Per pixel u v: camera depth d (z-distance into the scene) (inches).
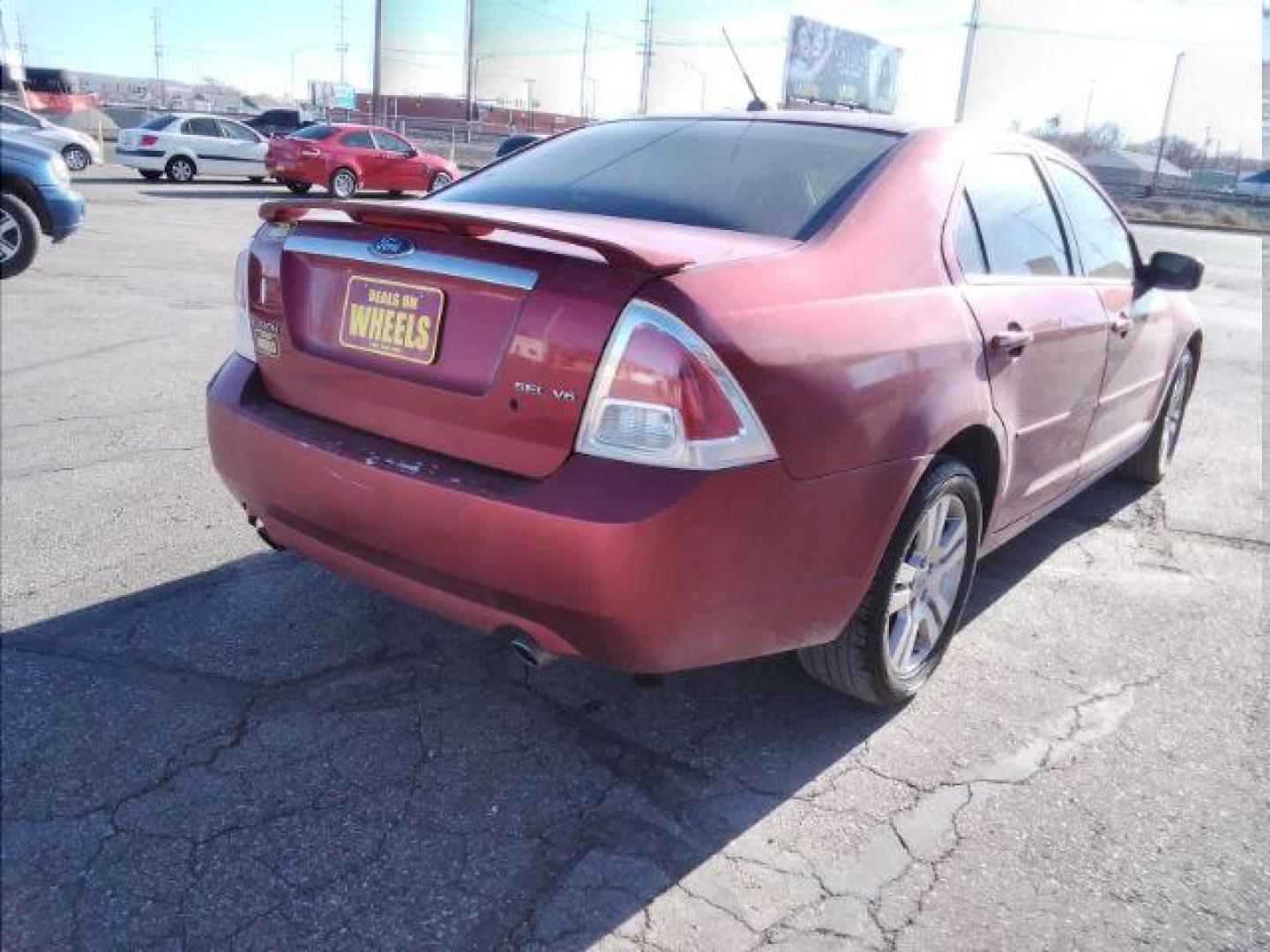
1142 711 110.8
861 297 92.4
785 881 81.8
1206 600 140.6
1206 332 395.2
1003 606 135.6
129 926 73.3
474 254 84.8
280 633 114.5
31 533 137.1
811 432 82.5
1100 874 85.0
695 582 78.5
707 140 117.7
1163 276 154.1
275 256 100.0
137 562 130.1
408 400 88.7
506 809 88.0
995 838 88.6
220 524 143.6
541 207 108.3
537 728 100.2
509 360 82.0
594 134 128.3
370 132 809.5
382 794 88.9
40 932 72.4
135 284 340.5
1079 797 95.0
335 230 95.2
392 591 91.0
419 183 827.4
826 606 89.7
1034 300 117.6
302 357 97.6
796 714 106.0
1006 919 79.3
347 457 88.4
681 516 76.1
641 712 104.3
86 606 117.9
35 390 207.6
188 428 187.6
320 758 93.3
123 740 93.7
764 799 91.9
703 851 84.7
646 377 76.6
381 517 86.4
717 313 78.3
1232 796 96.4
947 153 114.8
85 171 858.8
